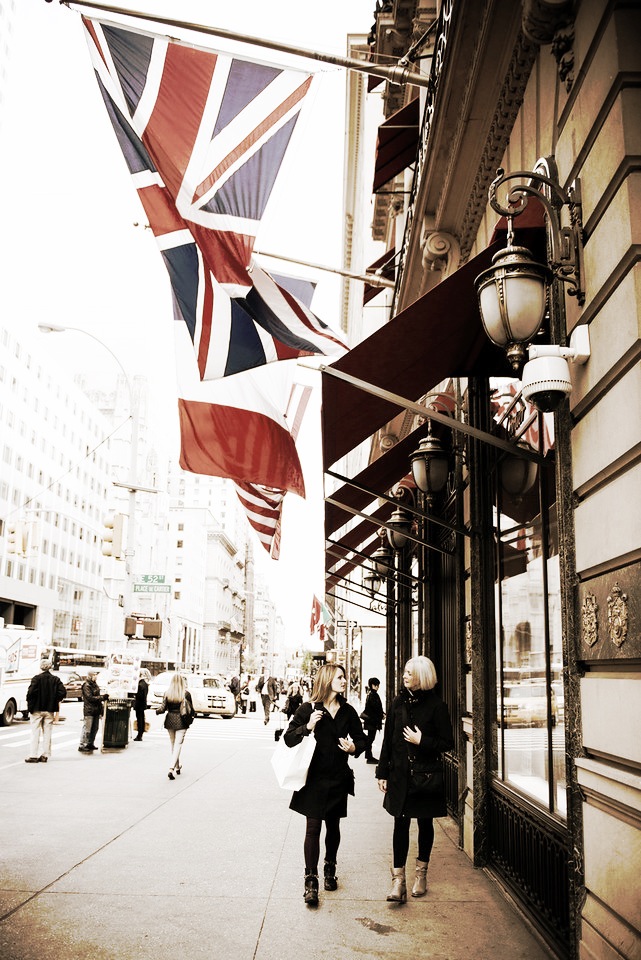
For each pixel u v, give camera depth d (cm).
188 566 11131
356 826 898
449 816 923
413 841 811
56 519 7375
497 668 713
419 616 1300
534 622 584
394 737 604
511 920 539
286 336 667
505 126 652
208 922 527
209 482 15375
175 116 632
